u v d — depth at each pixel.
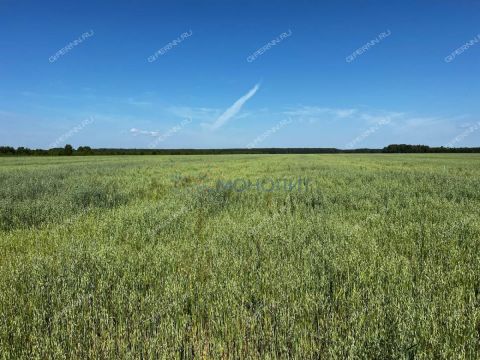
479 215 5.98
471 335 2.28
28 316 2.71
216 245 4.38
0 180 12.21
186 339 2.48
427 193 8.84
